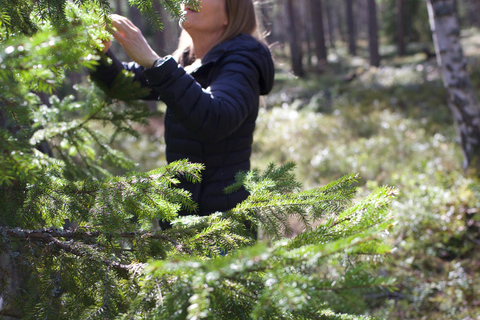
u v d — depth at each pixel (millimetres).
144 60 1295
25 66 593
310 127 10125
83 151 1723
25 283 993
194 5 1108
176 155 1606
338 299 589
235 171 1625
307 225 1027
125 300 848
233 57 1509
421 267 3820
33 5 992
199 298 594
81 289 883
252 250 561
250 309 682
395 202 4355
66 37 607
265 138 9625
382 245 645
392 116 10234
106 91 1649
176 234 990
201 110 1305
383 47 28656
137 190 954
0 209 990
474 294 3303
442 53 5574
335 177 6801
